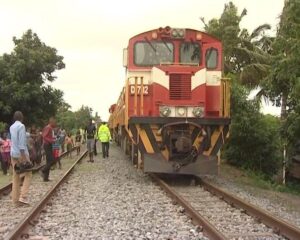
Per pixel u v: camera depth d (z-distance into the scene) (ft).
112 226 30.73
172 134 52.42
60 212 35.68
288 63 59.26
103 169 70.03
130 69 54.29
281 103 70.18
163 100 52.54
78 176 60.49
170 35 54.70
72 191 46.57
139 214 34.78
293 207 43.83
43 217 33.76
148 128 52.75
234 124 83.20
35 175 61.98
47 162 55.52
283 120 68.74
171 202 39.96
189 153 52.13
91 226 30.73
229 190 49.44
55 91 102.53
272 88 65.16
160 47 54.75
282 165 78.23
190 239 27.45
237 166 86.58
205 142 52.60
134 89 53.88
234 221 32.71
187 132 52.85
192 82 52.90
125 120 58.34
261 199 45.75
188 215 33.86
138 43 54.70
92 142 83.71
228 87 54.80
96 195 44.04
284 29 61.57
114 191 46.60
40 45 102.12
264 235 28.55
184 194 45.70
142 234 28.58
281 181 77.36
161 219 33.01
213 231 27.27
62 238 27.66
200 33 55.36
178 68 52.95
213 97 54.29
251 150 85.56
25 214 35.35
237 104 84.07
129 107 53.93
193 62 54.90
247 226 31.09
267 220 31.60
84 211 36.04
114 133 142.41
